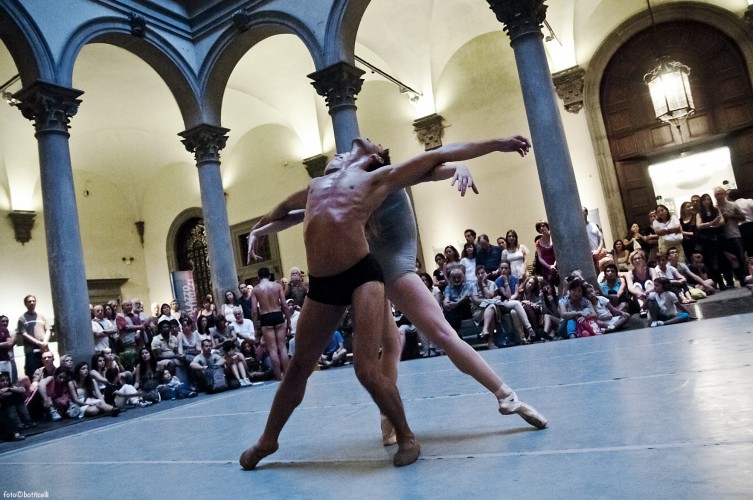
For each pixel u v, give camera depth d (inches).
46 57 381.4
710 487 53.9
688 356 140.5
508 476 68.3
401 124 637.9
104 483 104.3
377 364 86.1
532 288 349.7
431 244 617.6
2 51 504.7
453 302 349.1
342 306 90.7
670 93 447.8
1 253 632.4
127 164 780.6
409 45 591.2
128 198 812.0
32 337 389.7
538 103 358.9
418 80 610.5
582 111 556.1
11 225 644.7
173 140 753.6
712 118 517.0
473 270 368.8
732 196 411.8
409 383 183.3
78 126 679.1
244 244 737.0
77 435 206.1
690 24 525.7
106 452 146.8
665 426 78.4
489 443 86.4
